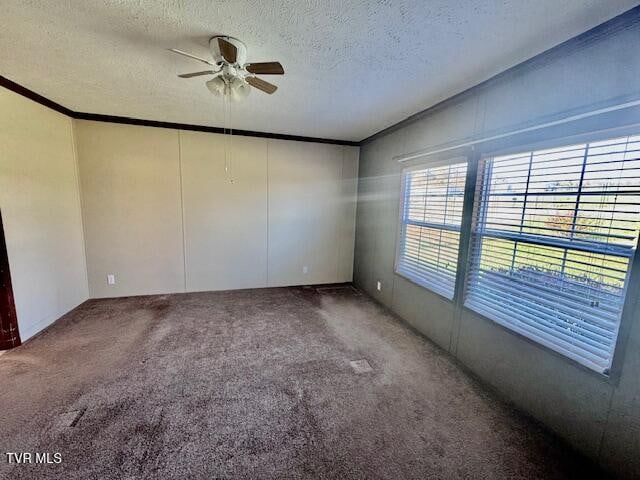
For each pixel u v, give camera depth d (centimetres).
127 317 315
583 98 151
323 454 151
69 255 322
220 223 396
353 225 460
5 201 238
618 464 137
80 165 337
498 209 209
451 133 250
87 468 139
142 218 366
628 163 135
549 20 141
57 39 173
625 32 133
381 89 236
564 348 162
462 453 153
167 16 150
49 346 251
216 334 283
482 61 184
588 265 152
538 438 164
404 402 192
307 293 414
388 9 140
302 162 420
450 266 257
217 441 157
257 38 169
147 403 184
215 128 374
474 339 226
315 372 224
